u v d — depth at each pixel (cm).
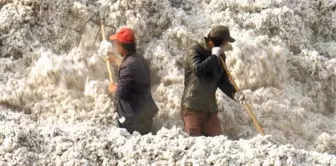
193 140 1589
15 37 2050
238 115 1969
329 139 1895
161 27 2145
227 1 2230
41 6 2111
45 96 1928
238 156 1520
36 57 2030
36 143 1559
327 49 2295
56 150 1542
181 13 2162
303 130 1962
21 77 1986
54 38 2098
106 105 1889
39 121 1861
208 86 1805
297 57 2158
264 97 2025
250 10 2230
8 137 1546
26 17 2083
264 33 2188
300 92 2102
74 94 1948
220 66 1805
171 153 1526
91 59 2028
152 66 2073
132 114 1802
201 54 1786
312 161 1543
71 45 2094
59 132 1608
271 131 1939
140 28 2102
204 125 1850
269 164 1502
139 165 1516
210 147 1555
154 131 1905
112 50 1969
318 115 2058
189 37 2105
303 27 2283
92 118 1864
